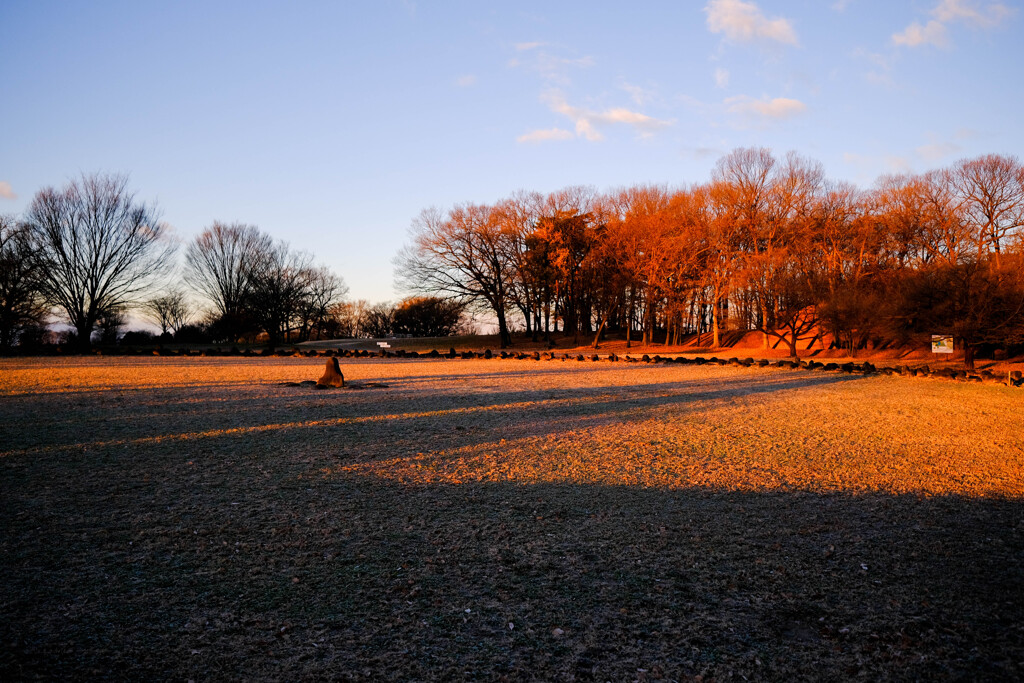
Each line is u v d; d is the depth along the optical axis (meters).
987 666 4.97
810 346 48.78
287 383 22.67
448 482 9.82
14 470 9.77
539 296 66.06
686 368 34.59
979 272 32.88
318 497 8.84
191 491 8.94
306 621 5.41
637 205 59.16
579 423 15.46
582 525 8.01
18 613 5.36
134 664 4.66
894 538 7.75
